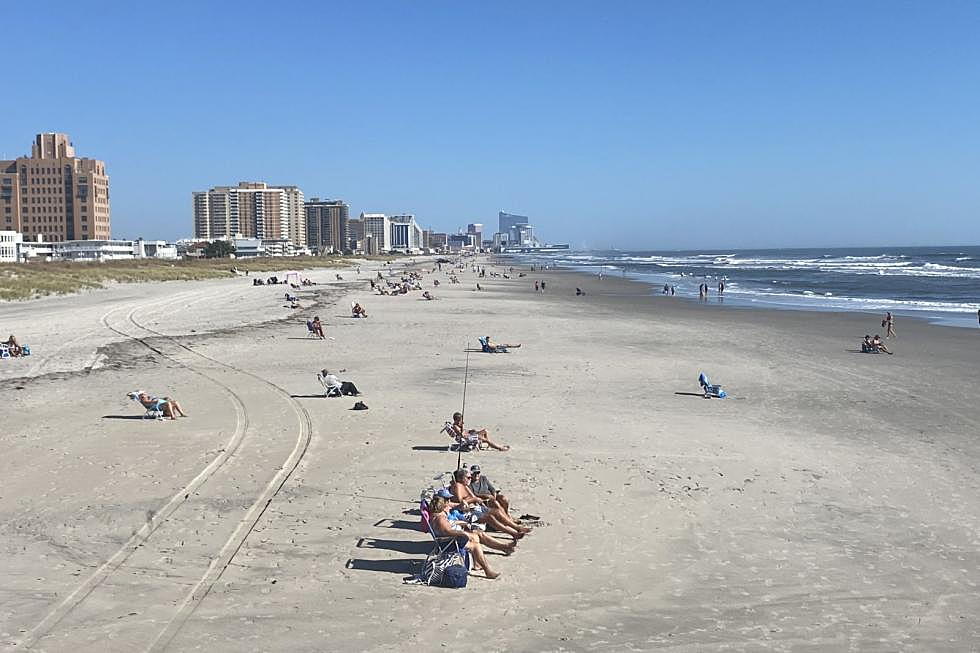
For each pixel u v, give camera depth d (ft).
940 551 35.68
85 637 26.78
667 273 442.50
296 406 66.03
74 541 35.63
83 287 229.25
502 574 32.81
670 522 39.14
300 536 36.63
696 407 68.13
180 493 42.47
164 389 73.82
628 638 27.35
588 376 84.23
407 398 70.49
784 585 31.86
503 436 56.44
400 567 33.35
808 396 73.72
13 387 74.74
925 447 54.70
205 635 27.09
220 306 179.52
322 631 27.55
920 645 27.04
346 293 244.22
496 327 137.18
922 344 114.93
